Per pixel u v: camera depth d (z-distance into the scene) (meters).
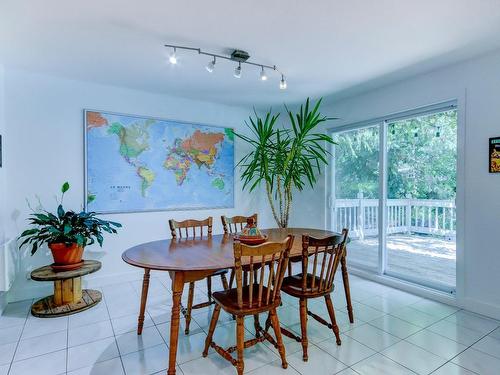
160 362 1.94
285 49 2.47
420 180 3.42
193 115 4.00
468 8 1.88
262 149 3.77
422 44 2.38
